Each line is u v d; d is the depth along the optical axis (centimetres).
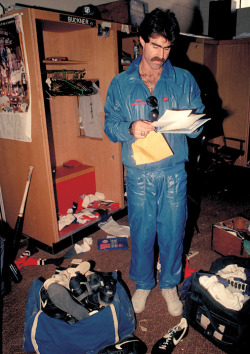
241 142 423
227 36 461
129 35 302
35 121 223
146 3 420
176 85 157
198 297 160
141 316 182
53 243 250
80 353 150
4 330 176
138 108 158
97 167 314
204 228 288
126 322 163
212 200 353
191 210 327
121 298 164
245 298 159
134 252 180
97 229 289
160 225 172
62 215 288
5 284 213
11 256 228
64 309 154
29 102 221
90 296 158
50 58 265
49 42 286
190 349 159
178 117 135
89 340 148
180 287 206
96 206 305
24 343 158
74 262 237
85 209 298
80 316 153
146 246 176
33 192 249
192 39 384
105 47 265
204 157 410
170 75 154
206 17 553
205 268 225
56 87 261
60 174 293
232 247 229
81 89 268
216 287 155
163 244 175
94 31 268
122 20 304
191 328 173
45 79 279
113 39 259
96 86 280
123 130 152
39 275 226
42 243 259
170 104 158
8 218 289
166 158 158
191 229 286
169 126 133
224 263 190
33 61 207
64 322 148
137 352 149
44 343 149
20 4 267
